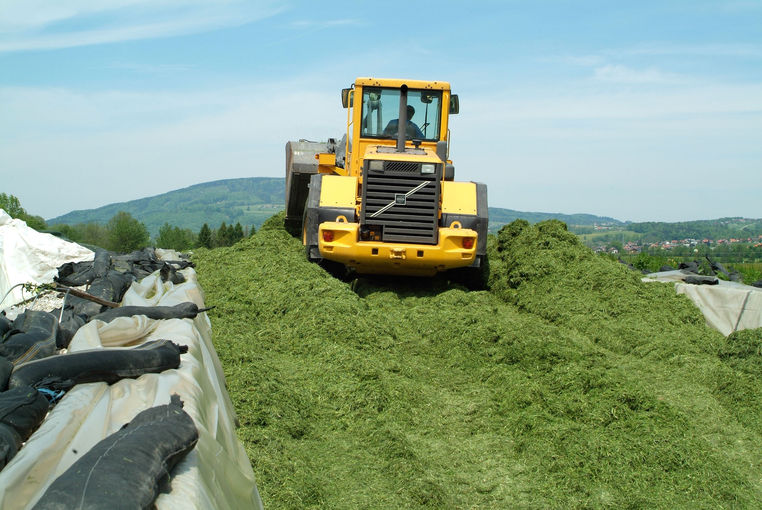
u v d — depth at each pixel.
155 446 2.64
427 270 9.24
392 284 9.79
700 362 6.79
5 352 4.19
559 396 5.62
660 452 4.77
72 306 5.77
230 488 3.26
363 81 10.09
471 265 9.20
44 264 8.29
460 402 5.79
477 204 9.27
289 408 5.27
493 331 7.01
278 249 10.25
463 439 5.18
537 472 4.65
